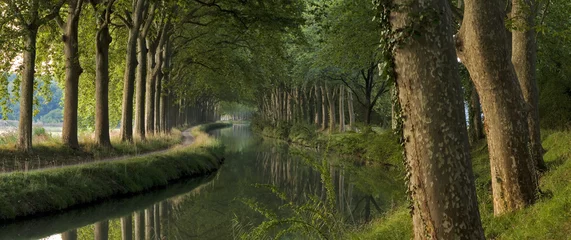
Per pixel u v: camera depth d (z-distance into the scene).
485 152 21.44
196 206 16.86
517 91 8.15
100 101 22.02
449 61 4.52
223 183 22.20
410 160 4.69
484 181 13.41
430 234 4.55
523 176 8.07
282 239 10.35
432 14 4.45
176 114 61.88
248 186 21.22
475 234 4.48
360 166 25.97
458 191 4.45
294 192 19.20
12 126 23.30
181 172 23.17
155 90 32.12
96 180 17.02
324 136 39.03
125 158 20.72
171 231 13.34
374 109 51.28
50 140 21.05
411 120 4.60
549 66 21.19
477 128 26.06
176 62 38.47
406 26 4.51
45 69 24.77
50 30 21.50
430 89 4.46
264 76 41.28
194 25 34.00
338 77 34.38
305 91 52.22
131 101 24.69
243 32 25.50
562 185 8.84
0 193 13.48
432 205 4.51
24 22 17.00
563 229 6.18
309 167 28.44
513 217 7.68
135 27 24.12
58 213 14.58
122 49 31.44
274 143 50.09
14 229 13.12
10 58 17.73
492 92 8.15
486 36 7.91
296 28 24.33
